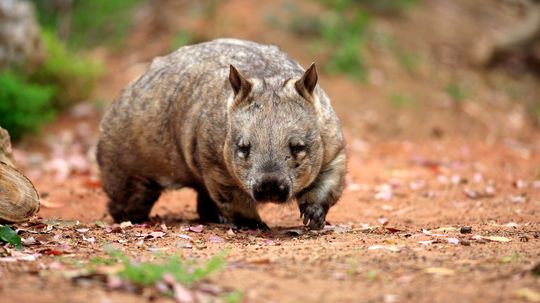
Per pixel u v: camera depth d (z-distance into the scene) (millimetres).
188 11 23969
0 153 9641
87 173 15820
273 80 9633
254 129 9141
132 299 6086
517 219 11211
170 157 10781
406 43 24109
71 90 20125
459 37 25562
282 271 6980
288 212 12484
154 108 10750
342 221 11594
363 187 14406
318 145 9367
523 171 15969
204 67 10453
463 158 17219
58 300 5965
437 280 6609
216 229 10352
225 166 9688
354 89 21047
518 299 6012
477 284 6441
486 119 20703
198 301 6074
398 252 7762
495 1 29594
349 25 23328
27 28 19594
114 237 9227
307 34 22750
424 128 19672
